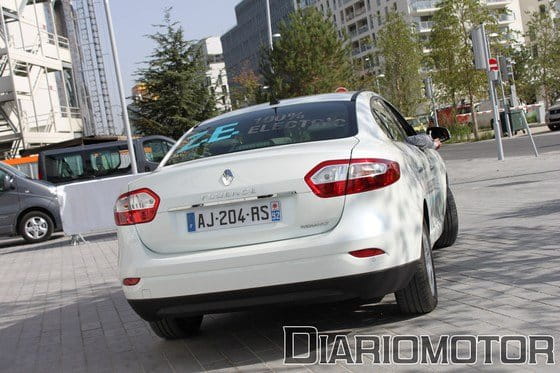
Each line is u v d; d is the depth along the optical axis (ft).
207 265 14.75
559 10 205.16
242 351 16.70
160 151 67.00
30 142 111.75
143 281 15.24
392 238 14.67
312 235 14.62
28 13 128.77
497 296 18.08
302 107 18.39
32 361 18.90
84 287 31.04
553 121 124.77
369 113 17.65
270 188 14.80
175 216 15.40
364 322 17.53
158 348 18.26
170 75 156.04
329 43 173.99
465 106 171.83
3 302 30.09
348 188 14.62
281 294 14.58
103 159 65.41
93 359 18.19
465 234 28.68
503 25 343.46
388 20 192.65
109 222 52.60
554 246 23.25
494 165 64.49
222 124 18.72
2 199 59.21
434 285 17.48
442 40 154.20
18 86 113.80
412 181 16.19
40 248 55.16
